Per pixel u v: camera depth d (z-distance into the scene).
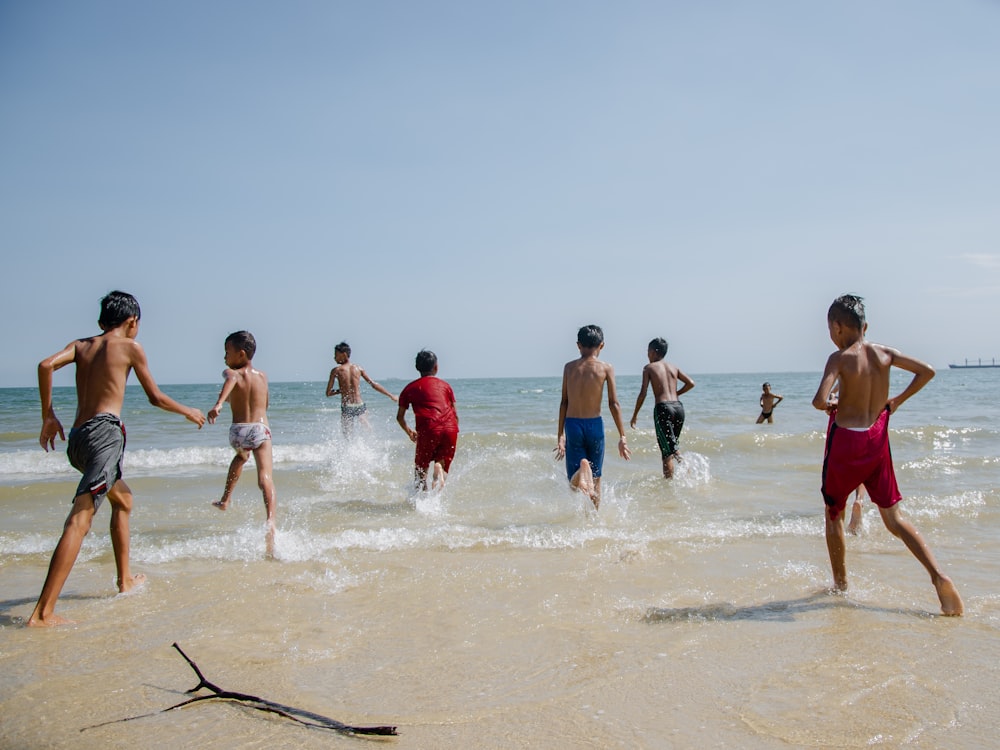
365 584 4.31
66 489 8.23
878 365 4.04
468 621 3.63
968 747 2.31
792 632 3.42
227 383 6.00
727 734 2.42
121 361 4.20
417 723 2.54
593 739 2.40
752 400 29.38
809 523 6.03
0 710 2.67
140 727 2.53
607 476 9.14
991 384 49.03
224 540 5.56
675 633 3.43
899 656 3.10
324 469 10.09
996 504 6.59
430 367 7.93
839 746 2.34
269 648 3.29
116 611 3.86
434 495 7.32
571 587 4.21
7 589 4.35
